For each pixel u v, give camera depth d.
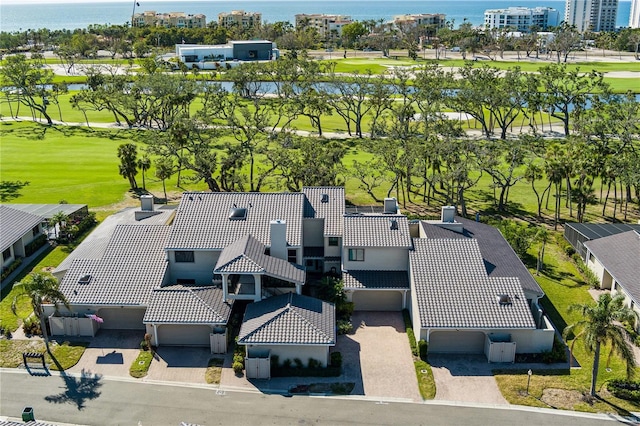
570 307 40.84
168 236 53.34
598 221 75.06
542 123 133.38
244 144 85.50
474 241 52.44
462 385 42.66
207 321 45.47
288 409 40.09
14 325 49.81
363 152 107.00
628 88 171.00
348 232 53.53
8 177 92.25
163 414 39.56
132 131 129.62
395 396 41.56
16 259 62.28
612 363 44.97
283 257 51.97
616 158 77.44
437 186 88.88
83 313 48.75
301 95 128.50
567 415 39.53
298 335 43.44
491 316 45.66
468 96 121.19
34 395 41.34
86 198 82.50
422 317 45.69
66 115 148.75
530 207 80.38
